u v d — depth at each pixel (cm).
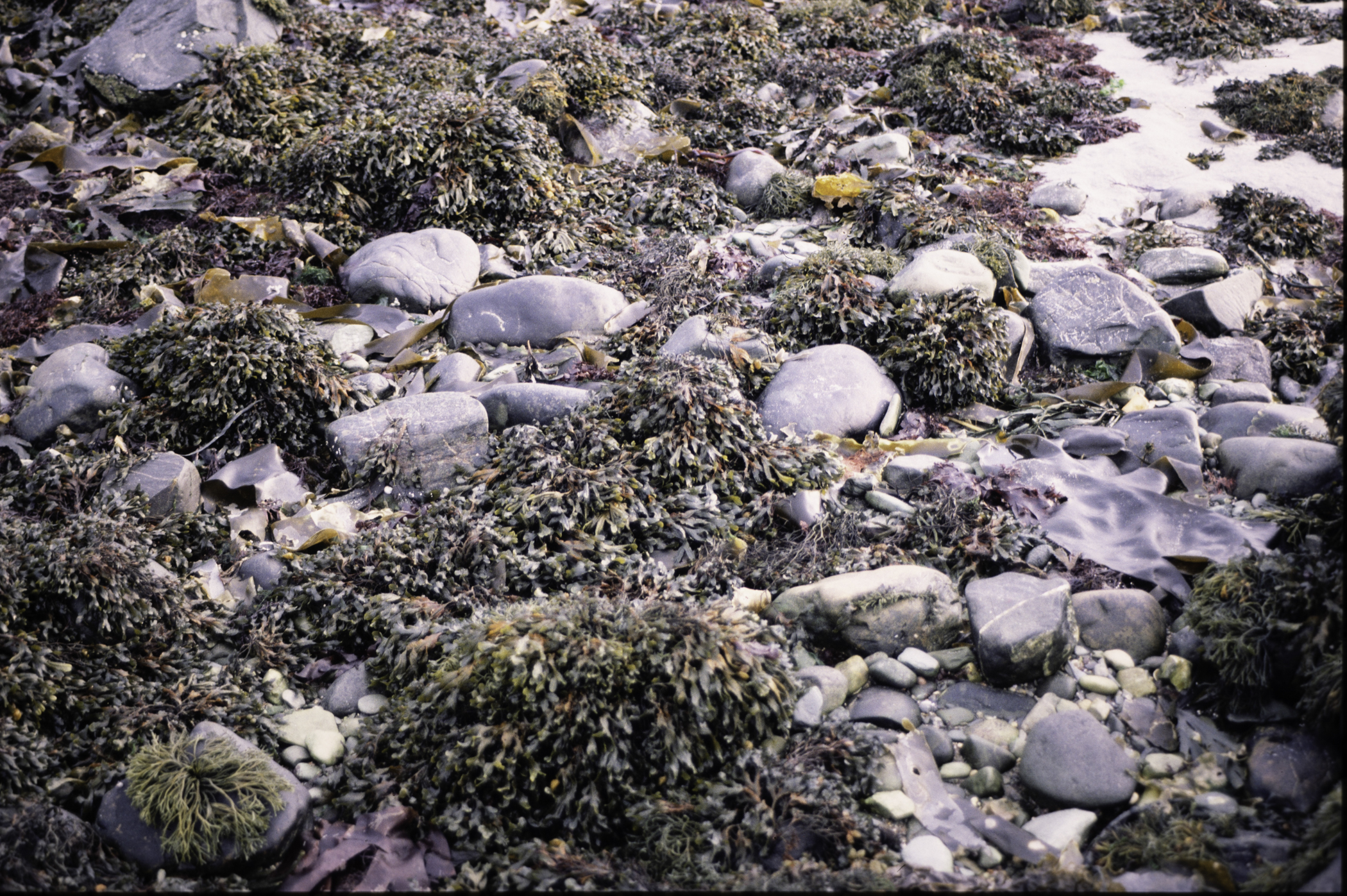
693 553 478
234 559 484
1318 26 1234
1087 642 424
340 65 1038
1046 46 1248
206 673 417
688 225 827
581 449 518
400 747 381
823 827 341
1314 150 916
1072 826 345
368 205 800
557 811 351
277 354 562
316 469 555
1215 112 1040
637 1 1305
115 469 506
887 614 424
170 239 725
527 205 786
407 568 458
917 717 397
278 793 349
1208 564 436
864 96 1099
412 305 699
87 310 678
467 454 543
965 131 1016
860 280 654
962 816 356
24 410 553
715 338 602
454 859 345
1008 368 621
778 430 558
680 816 345
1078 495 504
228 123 903
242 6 1020
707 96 1067
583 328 658
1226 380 606
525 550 467
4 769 351
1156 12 1281
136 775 347
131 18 1011
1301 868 295
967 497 501
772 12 1330
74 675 398
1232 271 727
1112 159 948
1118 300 639
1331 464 473
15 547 436
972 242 702
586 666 362
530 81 923
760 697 371
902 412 599
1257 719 374
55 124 931
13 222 759
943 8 1405
